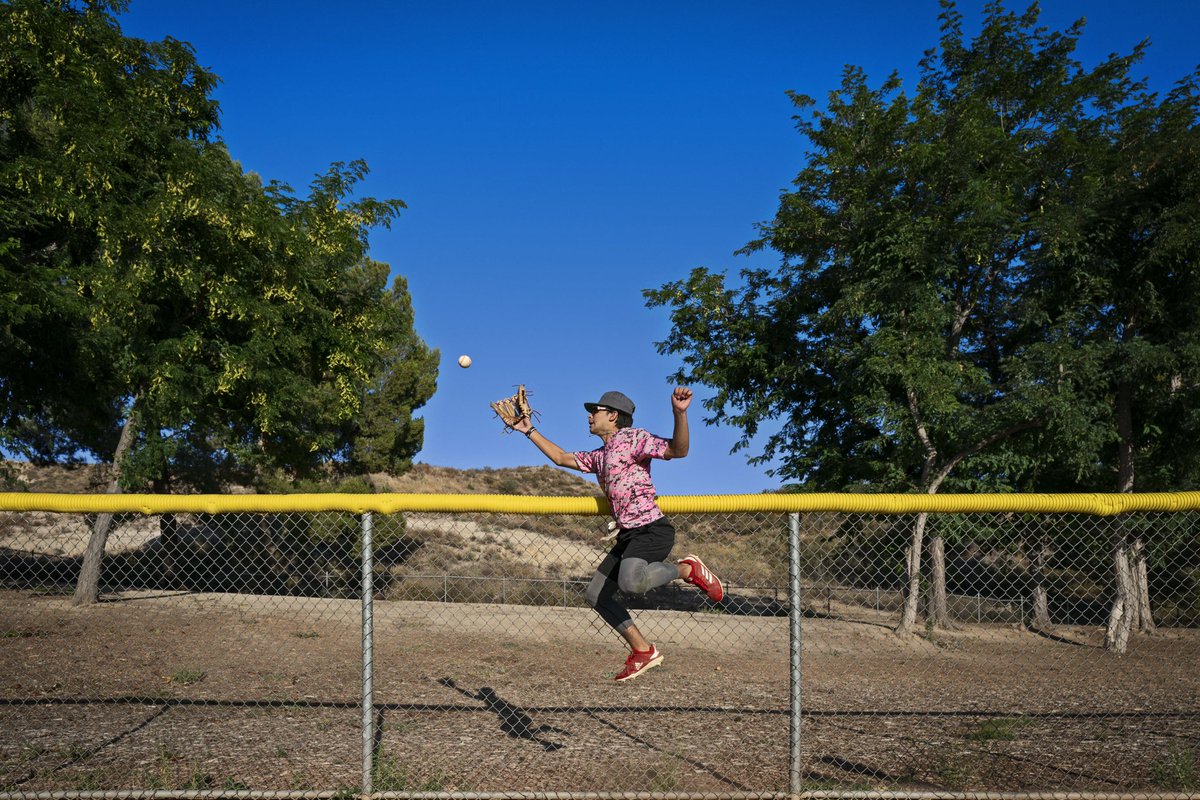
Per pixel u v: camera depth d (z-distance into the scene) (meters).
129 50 18.62
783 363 22.00
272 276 19.17
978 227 17.98
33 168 16.67
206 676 10.87
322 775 5.99
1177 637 17.94
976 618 20.52
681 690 10.65
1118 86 19.36
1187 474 18.53
